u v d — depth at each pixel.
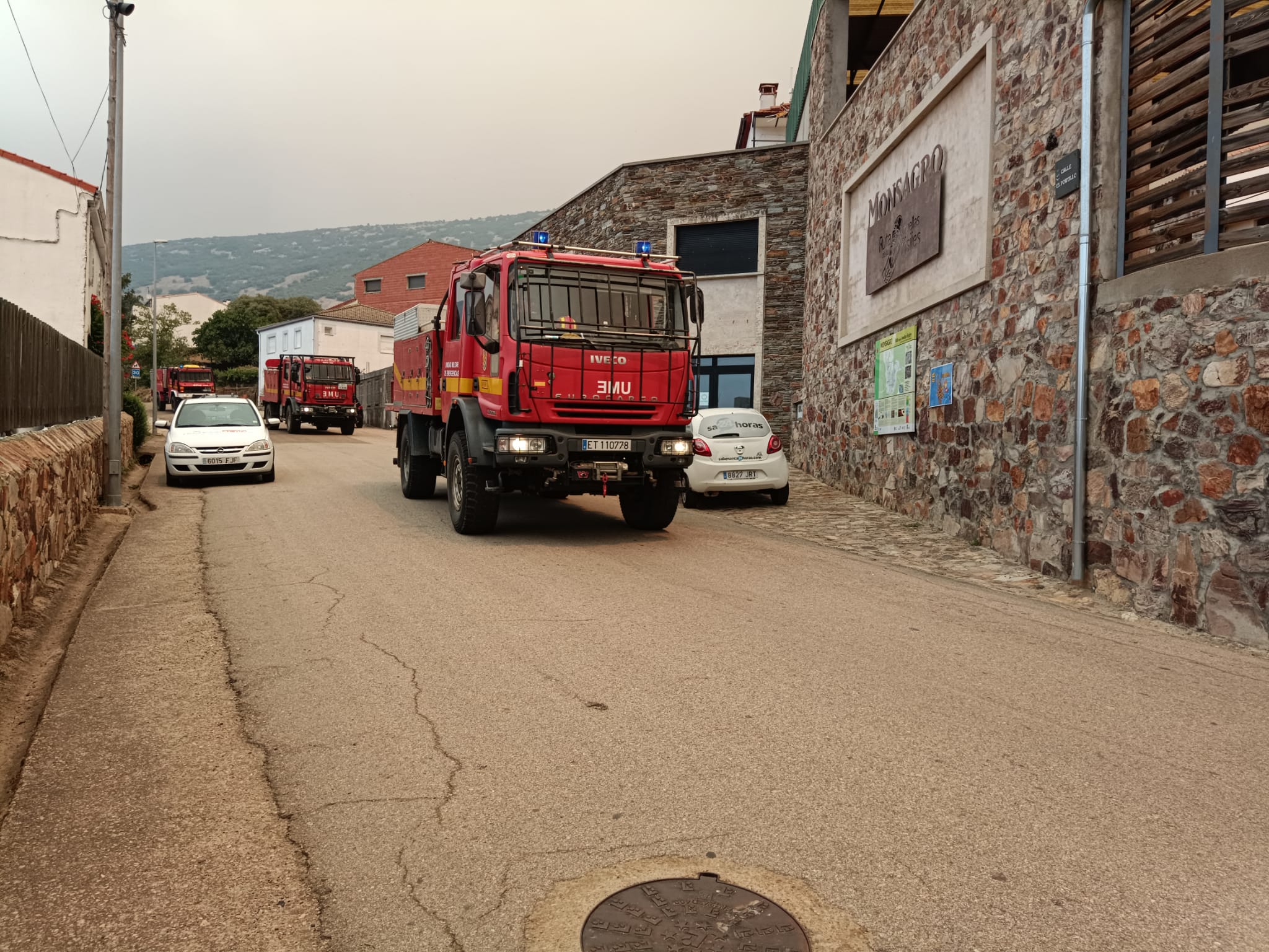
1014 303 8.75
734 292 21.14
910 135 11.95
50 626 5.89
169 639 5.52
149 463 19.94
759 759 3.75
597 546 9.30
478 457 9.38
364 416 43.44
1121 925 2.59
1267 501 5.78
